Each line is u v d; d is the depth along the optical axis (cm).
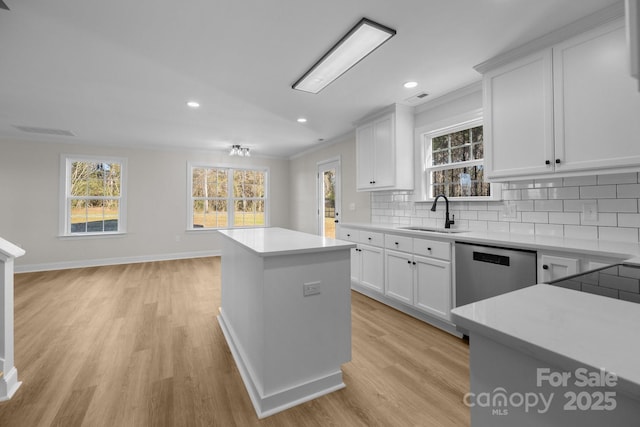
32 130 436
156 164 564
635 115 164
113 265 521
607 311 63
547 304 68
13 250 172
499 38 202
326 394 169
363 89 288
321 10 175
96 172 527
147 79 265
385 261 305
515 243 194
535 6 171
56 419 149
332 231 527
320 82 270
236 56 227
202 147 573
